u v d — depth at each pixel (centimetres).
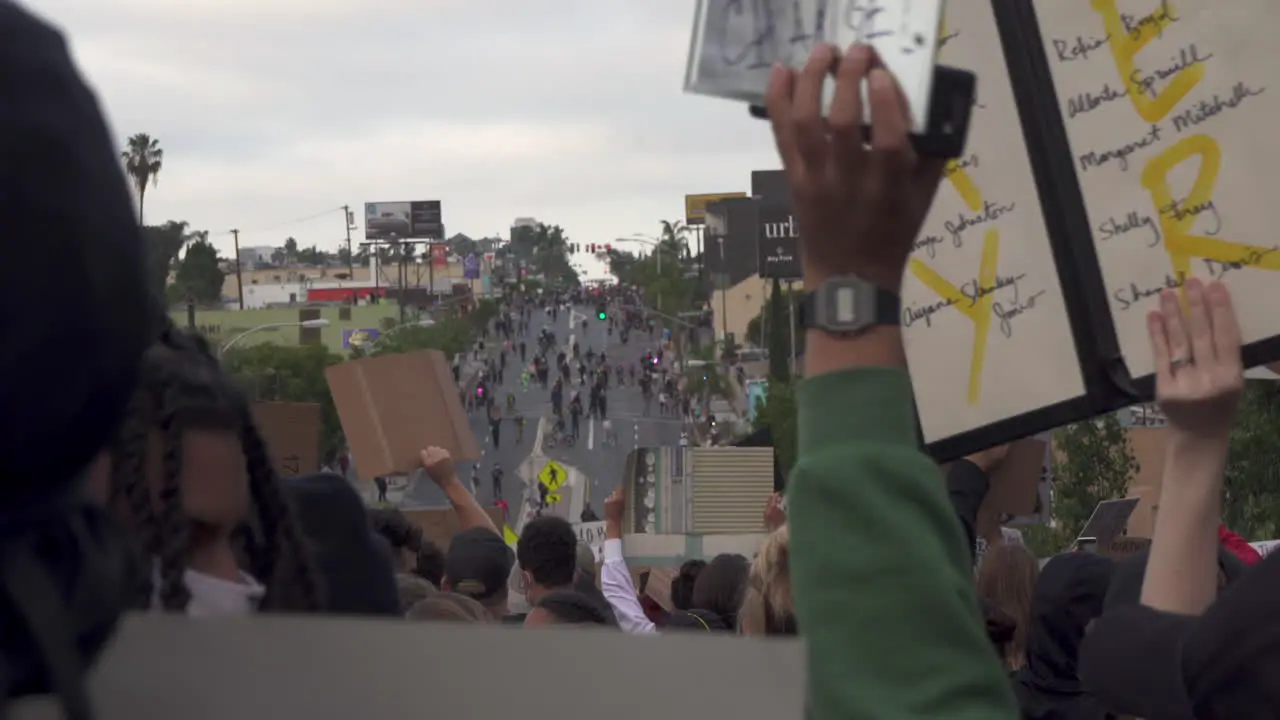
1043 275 237
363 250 18988
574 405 8656
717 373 8238
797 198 130
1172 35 232
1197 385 193
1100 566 365
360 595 240
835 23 129
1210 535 189
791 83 127
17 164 77
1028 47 236
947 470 329
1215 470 191
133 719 87
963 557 130
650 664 86
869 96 123
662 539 933
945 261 243
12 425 78
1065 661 363
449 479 566
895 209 129
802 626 126
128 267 83
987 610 406
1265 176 229
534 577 555
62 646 80
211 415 169
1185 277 231
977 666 123
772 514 516
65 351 79
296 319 8594
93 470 97
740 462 942
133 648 88
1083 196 236
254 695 87
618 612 638
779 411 3894
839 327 131
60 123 79
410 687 87
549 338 14112
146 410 165
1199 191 231
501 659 87
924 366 244
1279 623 153
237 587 171
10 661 80
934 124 127
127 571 90
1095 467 1912
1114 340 234
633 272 17375
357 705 87
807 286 134
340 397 568
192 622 88
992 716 122
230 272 16300
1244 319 229
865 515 126
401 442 564
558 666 86
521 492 6650
